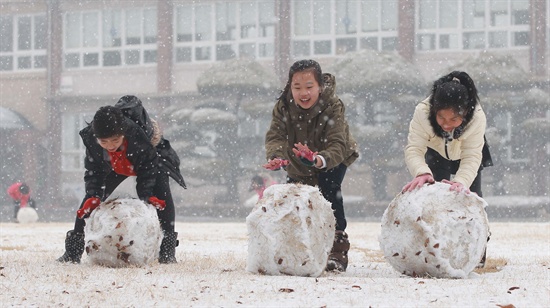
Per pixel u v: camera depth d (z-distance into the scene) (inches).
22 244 477.4
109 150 286.7
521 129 1790.1
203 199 1937.7
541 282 237.1
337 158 274.4
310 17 2110.0
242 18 2148.1
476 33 2030.0
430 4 2052.2
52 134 2214.6
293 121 287.9
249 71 1926.7
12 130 2187.5
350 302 193.9
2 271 268.2
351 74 1827.0
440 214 256.4
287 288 215.3
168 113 1941.4
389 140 1796.3
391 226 263.0
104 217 288.8
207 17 2171.5
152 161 299.0
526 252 422.0
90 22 2245.3
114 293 213.5
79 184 2201.0
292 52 2113.7
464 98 268.8
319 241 259.1
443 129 277.4
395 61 1843.0
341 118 285.6
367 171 1932.8
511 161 1865.2
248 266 261.3
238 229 757.3
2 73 2271.2
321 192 289.3
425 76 2041.1
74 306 194.5
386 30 2078.0
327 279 240.4
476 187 311.0
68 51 2250.2
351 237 589.3
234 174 1902.1
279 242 254.2
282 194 258.7
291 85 282.8
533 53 1978.3
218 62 2048.5
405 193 264.7
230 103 1980.8
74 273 261.0
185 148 1867.6
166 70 2167.8
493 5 2022.6
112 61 2229.3
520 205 1706.4
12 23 2284.7
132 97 300.7
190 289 218.8
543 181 1847.9
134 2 2214.6
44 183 2206.0
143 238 288.2
